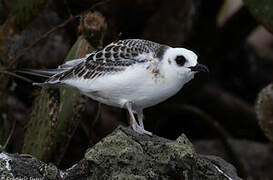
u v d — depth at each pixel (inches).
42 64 563.5
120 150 324.8
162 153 329.4
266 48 828.6
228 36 641.0
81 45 414.3
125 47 363.6
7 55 457.4
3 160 346.3
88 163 330.3
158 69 350.9
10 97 566.3
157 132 684.7
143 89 354.3
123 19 587.8
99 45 417.7
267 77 786.2
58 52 574.9
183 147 328.2
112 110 619.5
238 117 724.7
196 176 332.2
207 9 617.9
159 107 655.1
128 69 353.4
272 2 441.4
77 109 422.0
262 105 485.1
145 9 592.1
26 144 426.6
